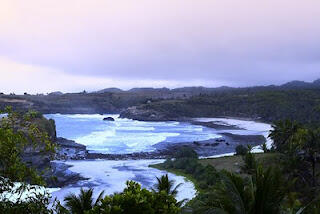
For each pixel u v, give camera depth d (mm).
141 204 13695
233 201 15117
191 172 83312
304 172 56625
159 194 15000
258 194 15242
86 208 26078
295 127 83125
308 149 58812
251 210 15188
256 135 183875
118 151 127375
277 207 15359
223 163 86062
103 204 13773
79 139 166000
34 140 13008
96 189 69125
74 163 98188
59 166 90125
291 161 55688
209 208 14930
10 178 11734
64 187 69562
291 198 26188
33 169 12445
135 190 14586
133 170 89562
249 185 16438
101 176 81500
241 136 180500
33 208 12016
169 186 35375
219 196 15938
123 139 165875
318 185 54750
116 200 13695
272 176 15656
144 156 115750
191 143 149875
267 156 75312
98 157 110938
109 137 174875
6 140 11641
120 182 75625
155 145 143750
